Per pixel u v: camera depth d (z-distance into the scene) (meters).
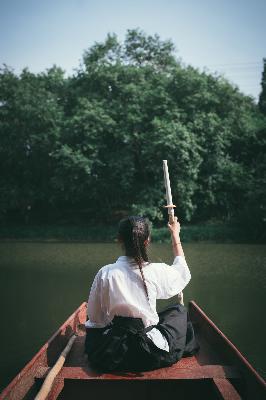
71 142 24.28
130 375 2.73
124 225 2.89
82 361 3.29
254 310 7.45
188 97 23.48
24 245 21.25
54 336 3.52
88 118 23.22
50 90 28.80
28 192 26.69
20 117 26.28
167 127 21.75
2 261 14.92
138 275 2.81
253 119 28.09
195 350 3.25
